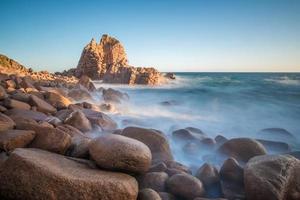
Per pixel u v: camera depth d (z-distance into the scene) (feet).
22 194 10.66
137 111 45.65
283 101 57.67
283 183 13.66
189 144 23.58
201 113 45.98
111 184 11.34
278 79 114.83
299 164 14.92
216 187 16.16
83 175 11.68
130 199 11.53
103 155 13.26
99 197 10.95
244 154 20.44
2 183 10.84
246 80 112.68
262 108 50.85
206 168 16.84
